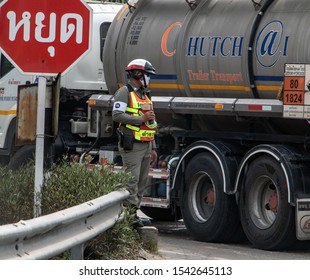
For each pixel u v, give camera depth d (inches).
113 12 1619.1
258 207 1215.6
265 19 1219.9
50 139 876.0
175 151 1386.6
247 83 1234.0
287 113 1158.3
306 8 1179.9
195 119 1370.6
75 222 761.6
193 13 1328.7
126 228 915.4
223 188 1250.6
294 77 1151.0
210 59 1282.0
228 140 1317.7
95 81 1603.1
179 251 1121.4
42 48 855.7
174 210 1364.4
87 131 1603.1
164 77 1360.7
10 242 637.3
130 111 1068.5
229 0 1296.8
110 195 866.8
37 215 871.1
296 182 1151.0
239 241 1293.1
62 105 1617.9
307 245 1197.1
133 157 1067.3
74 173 926.4
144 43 1391.5
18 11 853.2
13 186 923.4
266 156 1194.6
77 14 854.5
